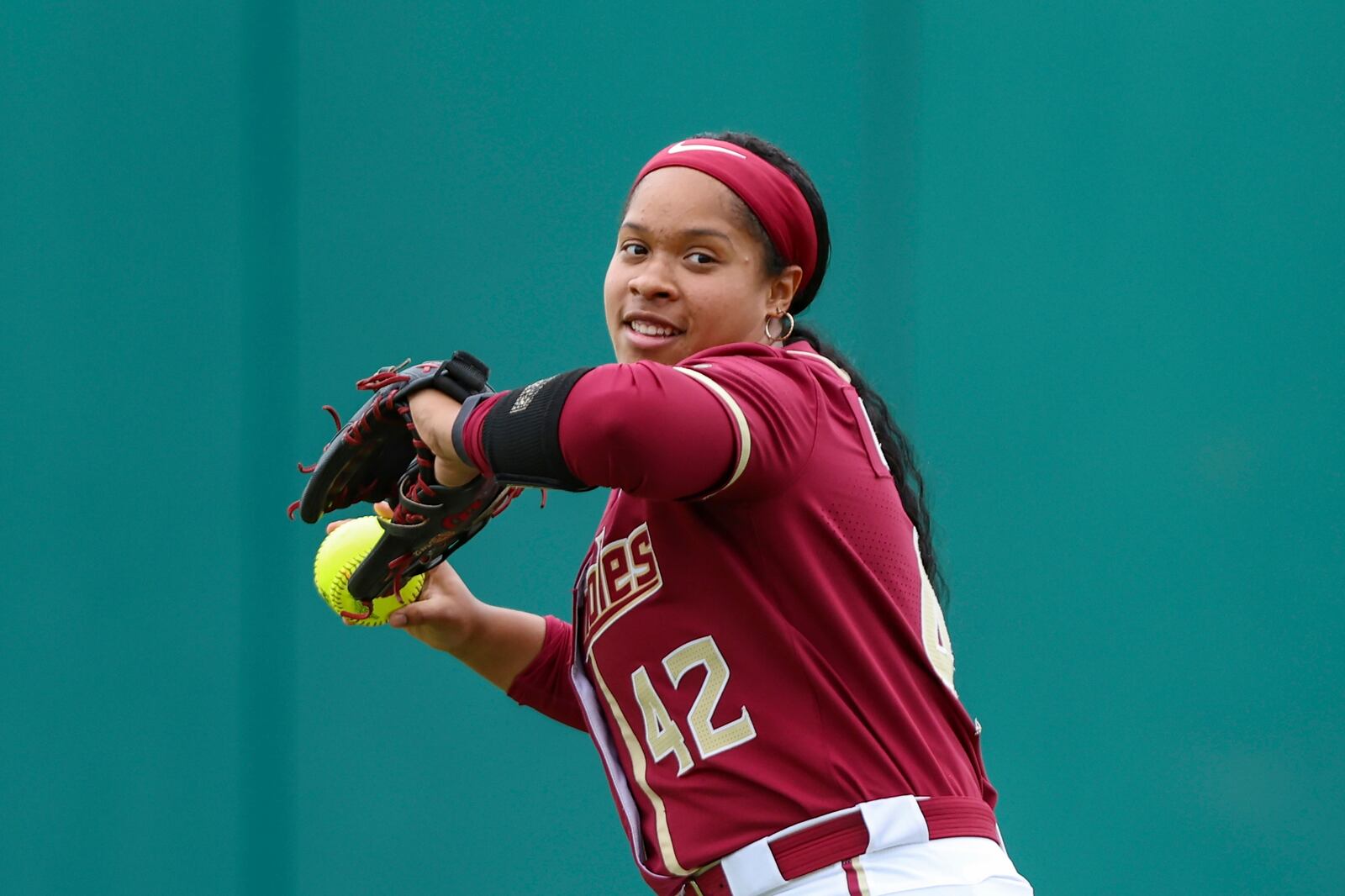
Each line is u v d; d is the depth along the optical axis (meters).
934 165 15.38
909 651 6.96
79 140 14.80
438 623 8.59
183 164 14.91
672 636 6.79
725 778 6.64
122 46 14.89
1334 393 14.86
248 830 14.44
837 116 15.38
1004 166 15.36
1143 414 15.06
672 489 6.08
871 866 6.48
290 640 14.68
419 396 6.87
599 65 15.45
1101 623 14.94
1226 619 14.80
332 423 14.92
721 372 6.35
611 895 14.67
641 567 6.90
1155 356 15.09
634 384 5.97
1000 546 15.07
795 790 6.57
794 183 7.46
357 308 15.06
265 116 15.05
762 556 6.62
